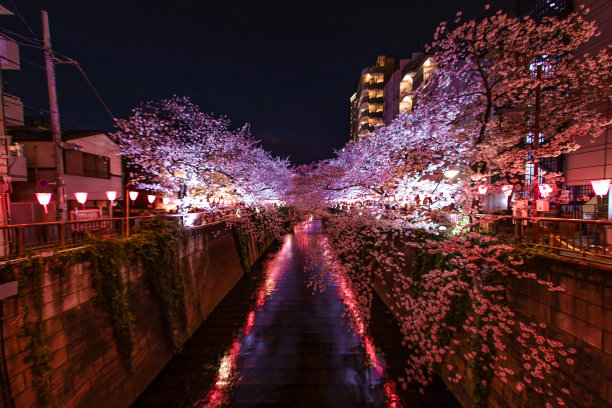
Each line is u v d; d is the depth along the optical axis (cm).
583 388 447
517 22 824
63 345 577
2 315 471
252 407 791
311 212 1750
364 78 4994
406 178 1069
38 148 1375
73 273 615
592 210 1184
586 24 798
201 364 971
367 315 1145
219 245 1695
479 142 914
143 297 873
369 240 1617
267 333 1196
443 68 1033
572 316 475
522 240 640
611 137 1099
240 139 1911
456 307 799
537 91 904
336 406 795
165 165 1477
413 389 851
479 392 655
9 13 765
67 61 861
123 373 734
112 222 851
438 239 898
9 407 464
